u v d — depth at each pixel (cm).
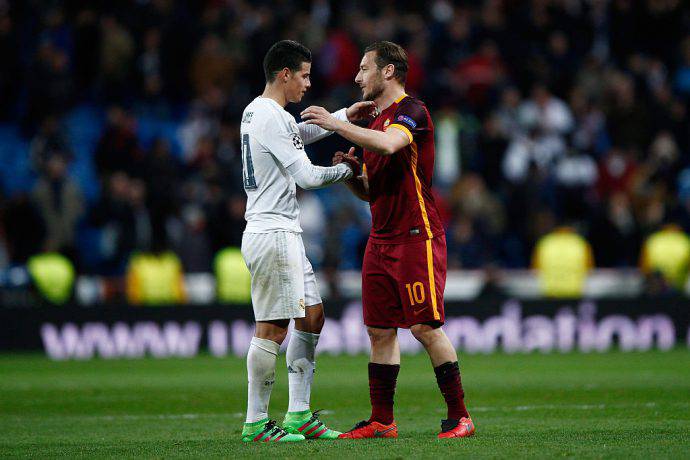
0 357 4781
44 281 5006
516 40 6888
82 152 6494
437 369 2167
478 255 5441
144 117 6531
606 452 1881
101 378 3800
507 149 6241
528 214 5788
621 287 5434
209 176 5775
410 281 2133
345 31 6550
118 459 1906
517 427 2358
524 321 5097
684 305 5131
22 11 6675
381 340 2188
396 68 2181
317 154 6009
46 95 6212
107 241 5491
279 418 2686
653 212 5775
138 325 4941
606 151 6588
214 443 2106
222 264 5212
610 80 6794
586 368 4053
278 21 6538
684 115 6706
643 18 7119
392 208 2153
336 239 5341
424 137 2153
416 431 2319
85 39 6394
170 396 3216
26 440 2267
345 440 2111
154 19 6531
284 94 2142
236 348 5009
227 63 6488
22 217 5259
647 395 3081
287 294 2097
